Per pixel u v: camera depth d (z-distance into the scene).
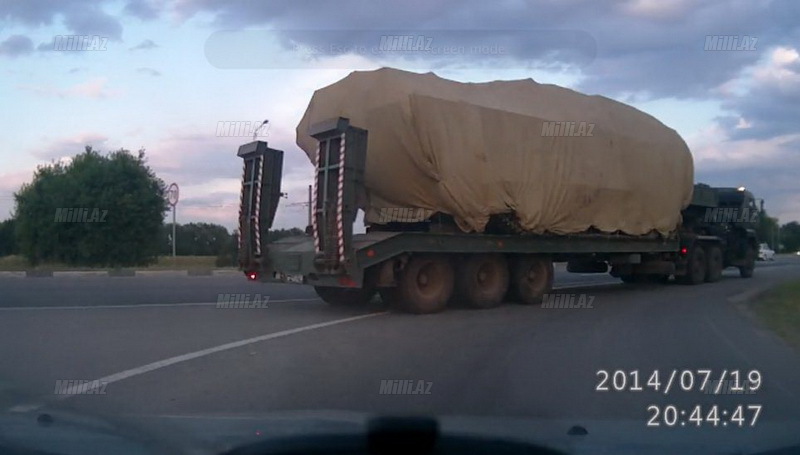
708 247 26.27
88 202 37.44
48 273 29.20
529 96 17.81
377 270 15.12
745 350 11.75
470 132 15.78
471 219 15.95
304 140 17.42
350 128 14.32
